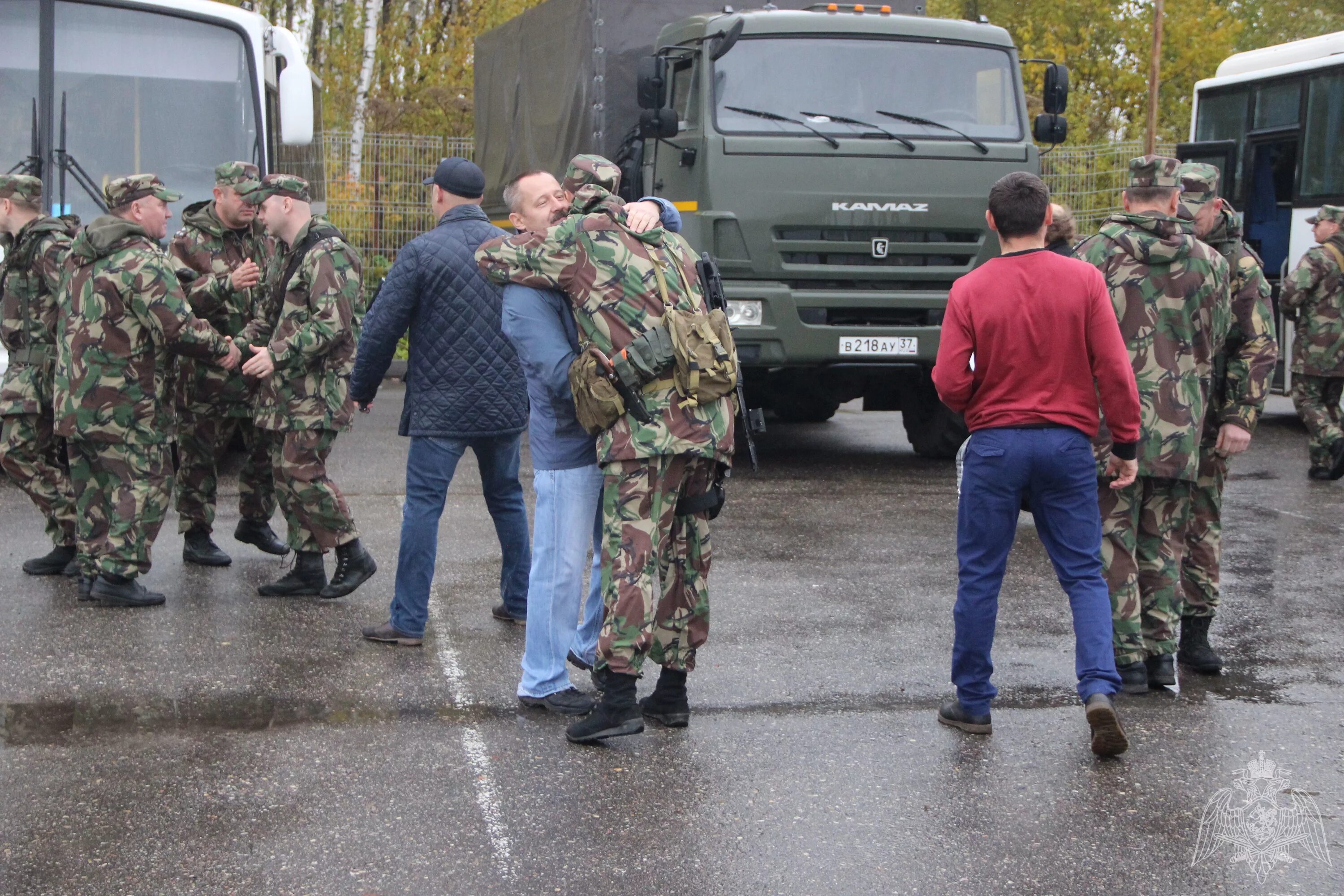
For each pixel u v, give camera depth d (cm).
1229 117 1414
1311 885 353
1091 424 448
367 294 1648
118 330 584
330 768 423
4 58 934
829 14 957
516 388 546
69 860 359
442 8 2261
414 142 1666
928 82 959
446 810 392
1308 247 1302
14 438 645
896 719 473
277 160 1063
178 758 429
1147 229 487
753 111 930
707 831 381
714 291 462
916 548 731
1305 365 979
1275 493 929
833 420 1341
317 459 604
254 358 580
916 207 939
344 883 348
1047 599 634
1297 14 3716
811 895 344
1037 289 442
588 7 1051
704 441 435
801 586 649
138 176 599
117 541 593
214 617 589
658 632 459
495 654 541
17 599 617
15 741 442
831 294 931
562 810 394
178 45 966
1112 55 3067
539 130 1184
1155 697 501
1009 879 354
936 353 952
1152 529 503
